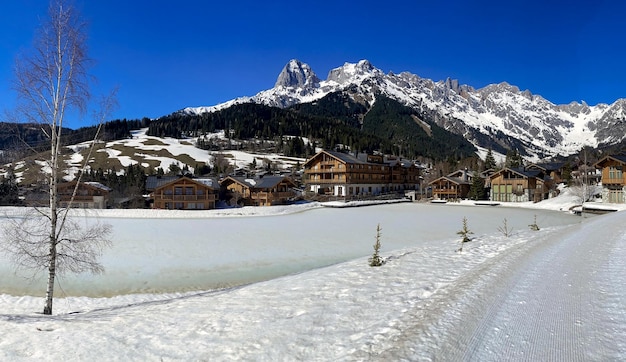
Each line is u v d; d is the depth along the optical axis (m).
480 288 10.20
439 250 18.06
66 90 14.66
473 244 19.44
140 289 17.94
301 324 8.41
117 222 45.34
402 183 108.69
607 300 8.89
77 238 17.16
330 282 12.40
